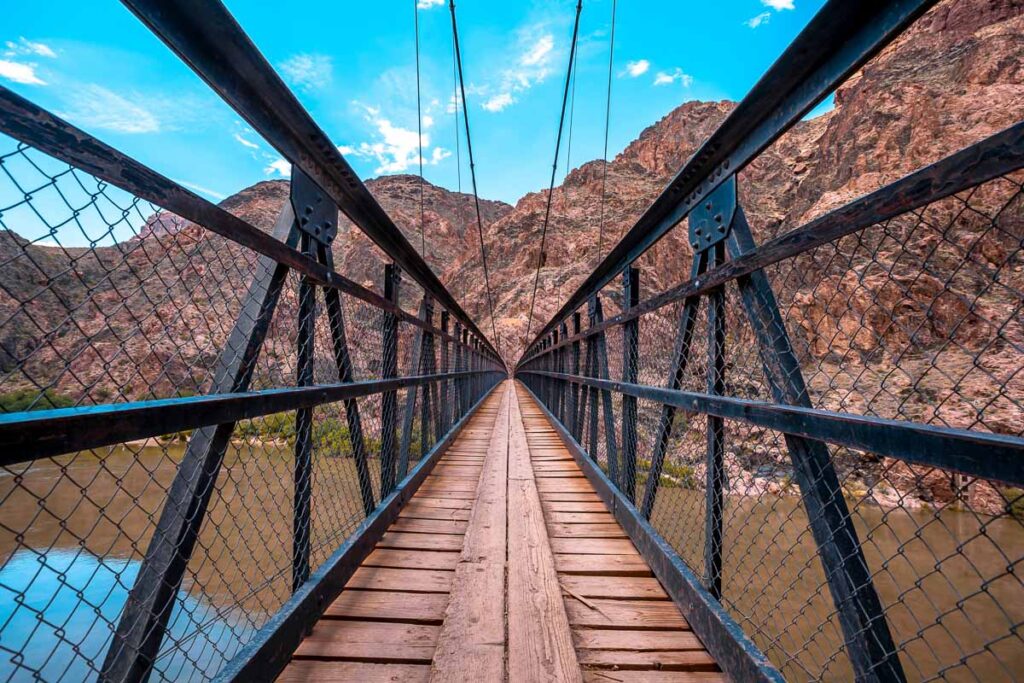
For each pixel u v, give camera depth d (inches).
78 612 266.1
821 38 49.6
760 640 147.6
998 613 370.3
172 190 40.7
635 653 65.2
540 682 56.4
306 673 59.9
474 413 352.2
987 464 31.0
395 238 111.3
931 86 2313.0
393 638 67.1
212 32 50.7
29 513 344.5
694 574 73.9
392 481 118.3
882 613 39.0
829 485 46.5
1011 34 2165.4
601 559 95.2
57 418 31.1
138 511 340.8
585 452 171.8
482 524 106.0
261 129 60.0
